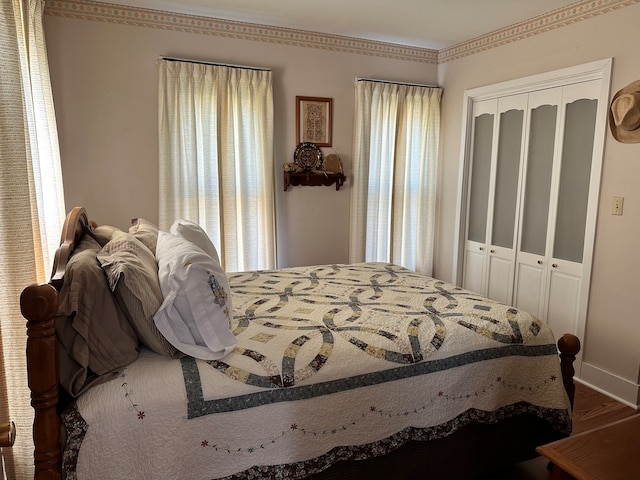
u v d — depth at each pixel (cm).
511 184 354
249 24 342
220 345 154
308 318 193
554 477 106
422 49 405
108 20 305
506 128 355
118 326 143
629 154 261
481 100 377
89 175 314
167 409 131
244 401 140
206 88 328
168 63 314
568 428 188
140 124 322
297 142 371
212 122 332
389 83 387
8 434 97
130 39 312
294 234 381
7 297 163
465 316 195
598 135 277
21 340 167
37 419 121
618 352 272
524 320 195
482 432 182
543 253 329
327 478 155
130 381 135
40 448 121
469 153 392
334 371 154
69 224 171
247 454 140
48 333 120
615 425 118
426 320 189
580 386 289
